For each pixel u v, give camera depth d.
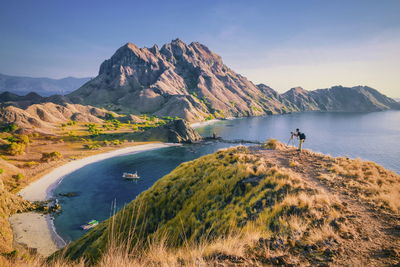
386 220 7.10
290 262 4.64
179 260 4.70
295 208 8.58
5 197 50.44
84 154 114.75
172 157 116.62
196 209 13.11
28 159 96.44
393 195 9.40
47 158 98.69
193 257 4.49
